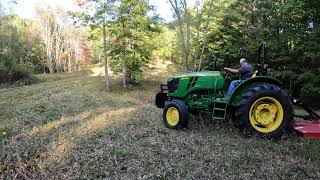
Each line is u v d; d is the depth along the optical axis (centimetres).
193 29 2142
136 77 2469
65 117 862
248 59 1947
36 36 5291
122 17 2231
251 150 497
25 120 838
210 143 534
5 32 3525
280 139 543
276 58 1678
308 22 1636
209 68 2036
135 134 607
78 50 5350
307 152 478
